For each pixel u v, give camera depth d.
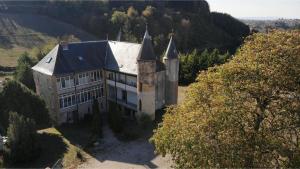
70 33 111.94
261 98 24.83
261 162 22.31
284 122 23.41
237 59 28.48
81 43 53.19
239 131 22.94
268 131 23.27
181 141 24.23
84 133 45.62
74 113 51.00
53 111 49.28
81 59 51.38
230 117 23.23
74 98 50.28
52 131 46.38
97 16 119.81
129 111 52.66
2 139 38.38
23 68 59.94
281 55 25.41
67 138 43.88
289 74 24.41
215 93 25.73
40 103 44.38
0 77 72.19
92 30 116.62
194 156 23.70
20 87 43.09
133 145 41.97
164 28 120.94
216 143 22.95
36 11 123.00
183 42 120.00
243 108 24.06
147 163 37.31
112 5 134.88
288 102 24.06
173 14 135.50
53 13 122.31
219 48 130.75
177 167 27.50
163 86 53.31
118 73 51.78
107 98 55.34
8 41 96.50
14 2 124.69
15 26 108.25
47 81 48.69
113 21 114.56
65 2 126.44
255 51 27.34
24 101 42.72
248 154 21.95
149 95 47.69
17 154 36.25
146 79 46.88
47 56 51.22
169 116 28.89
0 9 118.50
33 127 38.50
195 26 136.62
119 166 36.69
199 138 23.16
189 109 26.75
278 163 23.47
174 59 52.06
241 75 25.16
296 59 25.02
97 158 38.62
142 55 46.06
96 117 45.16
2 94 42.44
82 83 50.88
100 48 55.38
